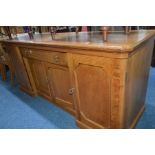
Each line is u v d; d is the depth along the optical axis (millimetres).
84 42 1187
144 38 1130
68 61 1312
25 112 2020
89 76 1202
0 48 2639
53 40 1498
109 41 1118
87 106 1400
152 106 1856
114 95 1113
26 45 1771
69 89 1648
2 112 2074
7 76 3387
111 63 1007
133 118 1503
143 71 1396
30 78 2238
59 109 1996
